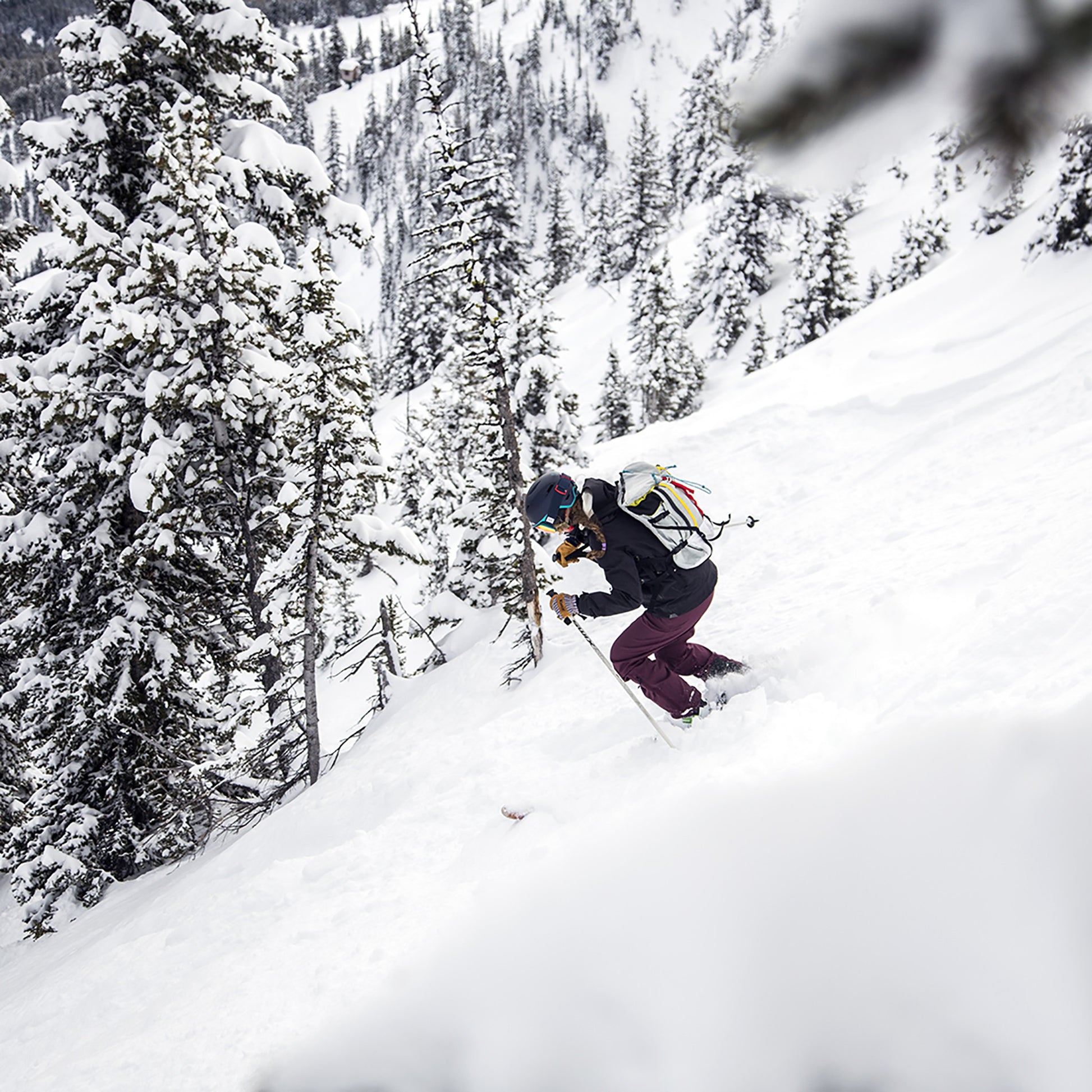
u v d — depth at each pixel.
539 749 6.36
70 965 7.05
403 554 11.67
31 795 13.23
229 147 12.49
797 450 12.91
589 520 4.82
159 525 10.86
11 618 12.00
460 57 142.62
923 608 5.09
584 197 127.69
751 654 5.54
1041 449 8.85
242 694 13.02
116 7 11.47
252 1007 3.55
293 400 10.39
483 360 10.77
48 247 11.55
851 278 42.53
